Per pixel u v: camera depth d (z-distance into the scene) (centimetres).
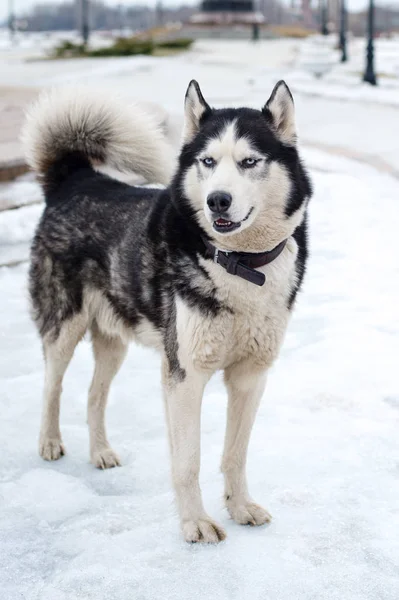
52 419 395
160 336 351
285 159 319
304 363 496
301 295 615
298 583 284
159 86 2045
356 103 1744
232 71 2630
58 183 429
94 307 392
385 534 314
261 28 5025
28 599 279
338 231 773
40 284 403
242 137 311
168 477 369
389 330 547
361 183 934
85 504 345
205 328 315
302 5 9225
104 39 6425
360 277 653
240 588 282
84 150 431
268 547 309
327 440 396
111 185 405
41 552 309
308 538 313
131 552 306
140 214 365
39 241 407
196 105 333
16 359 503
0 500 347
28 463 387
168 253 331
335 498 342
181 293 320
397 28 10344
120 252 366
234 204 298
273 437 400
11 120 1148
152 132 432
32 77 2328
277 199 315
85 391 468
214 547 310
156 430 417
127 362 506
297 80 2294
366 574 288
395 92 1906
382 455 379
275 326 321
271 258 316
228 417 342
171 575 290
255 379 333
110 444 403
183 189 324
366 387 460
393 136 1267
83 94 422
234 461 335
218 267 311
